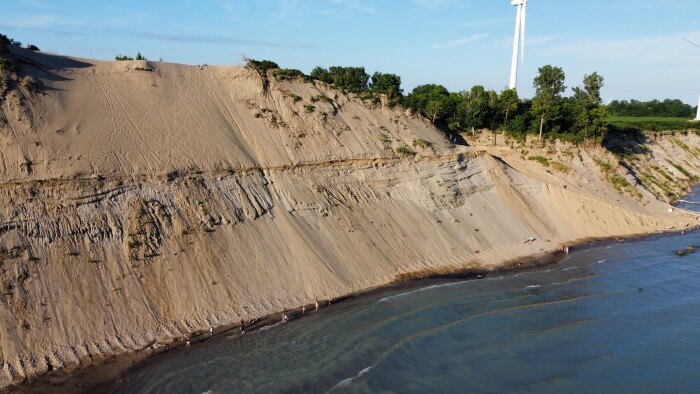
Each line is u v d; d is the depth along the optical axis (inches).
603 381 1354.6
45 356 1284.4
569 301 1851.6
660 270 2233.0
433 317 1665.8
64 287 1417.3
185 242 1669.5
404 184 2410.2
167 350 1393.9
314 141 2299.5
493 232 2448.3
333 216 2066.9
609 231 2775.6
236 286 1651.1
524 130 3518.7
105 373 1280.8
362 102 2731.3
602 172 3321.9
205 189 1855.3
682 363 1456.7
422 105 3393.2
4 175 1547.7
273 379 1291.8
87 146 1736.0
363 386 1278.3
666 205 3324.3
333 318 1625.2
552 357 1464.1
